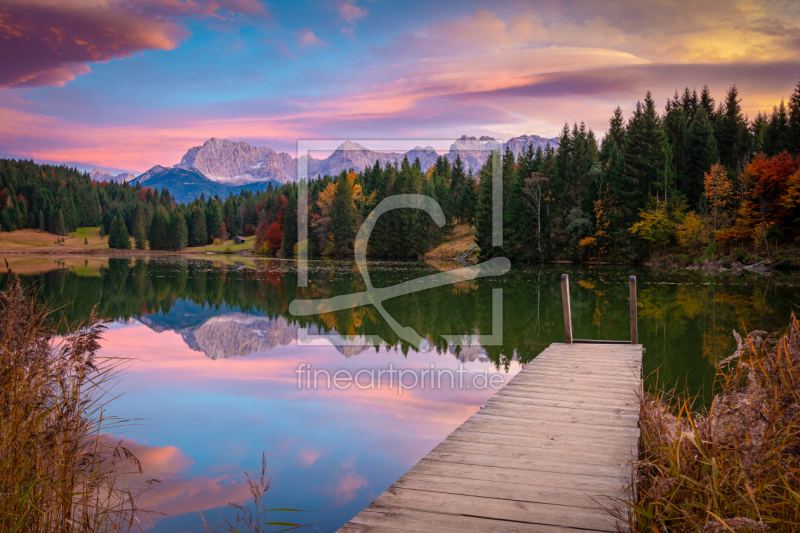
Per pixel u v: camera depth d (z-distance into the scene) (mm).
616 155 42969
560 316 14211
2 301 2807
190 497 4195
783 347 2551
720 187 34406
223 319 15180
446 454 3309
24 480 2605
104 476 3014
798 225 30578
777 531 2096
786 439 2293
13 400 2682
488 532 2305
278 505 4082
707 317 13141
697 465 2461
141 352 10719
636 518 2301
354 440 5527
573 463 3131
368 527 2361
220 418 6324
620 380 5305
